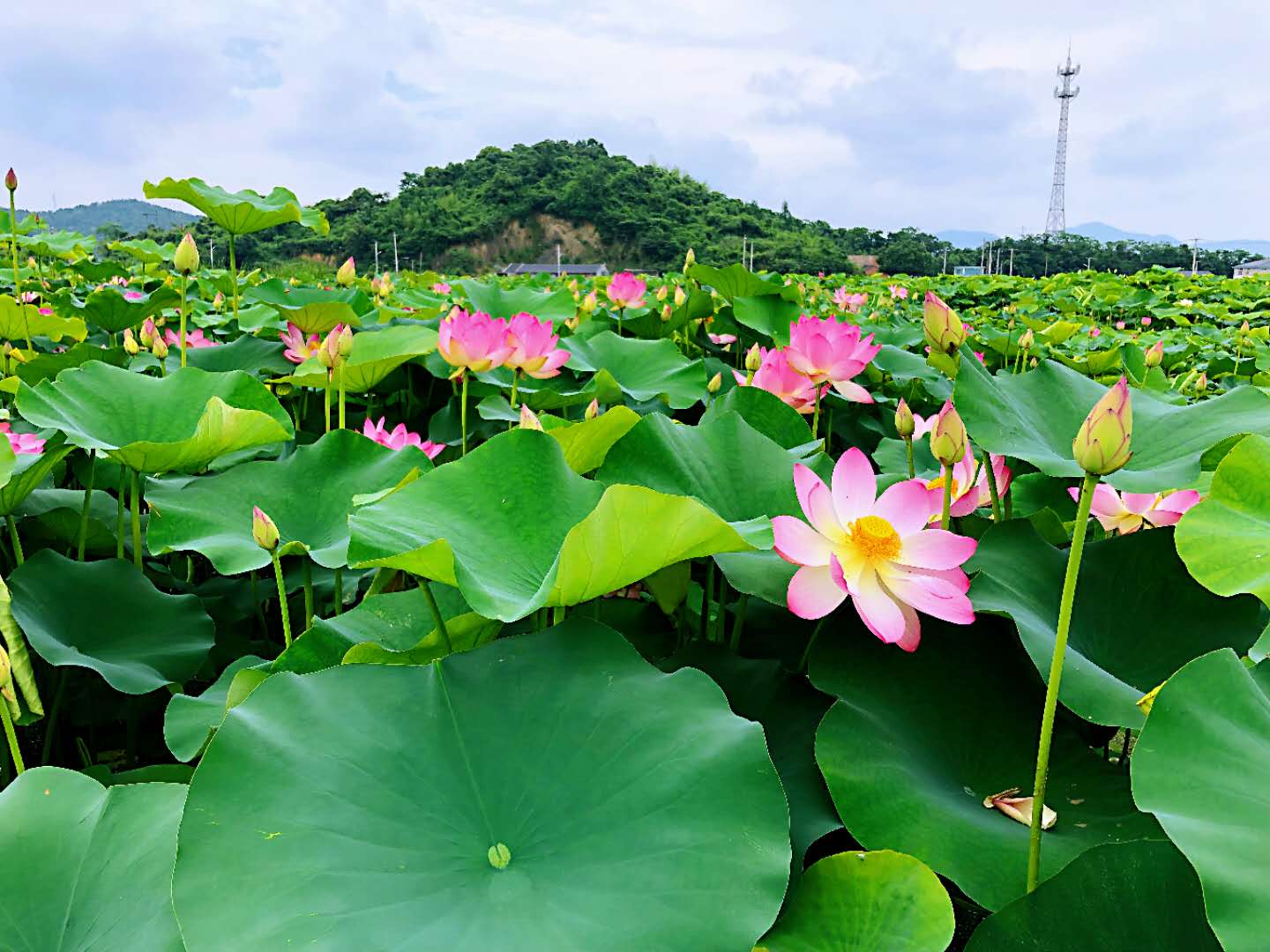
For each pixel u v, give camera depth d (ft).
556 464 4.90
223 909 2.99
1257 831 2.77
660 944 2.95
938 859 3.60
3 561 7.00
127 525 7.86
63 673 5.95
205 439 6.41
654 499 3.63
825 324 8.29
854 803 3.79
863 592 4.08
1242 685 3.21
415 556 3.88
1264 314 32.60
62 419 6.59
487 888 3.16
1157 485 5.04
